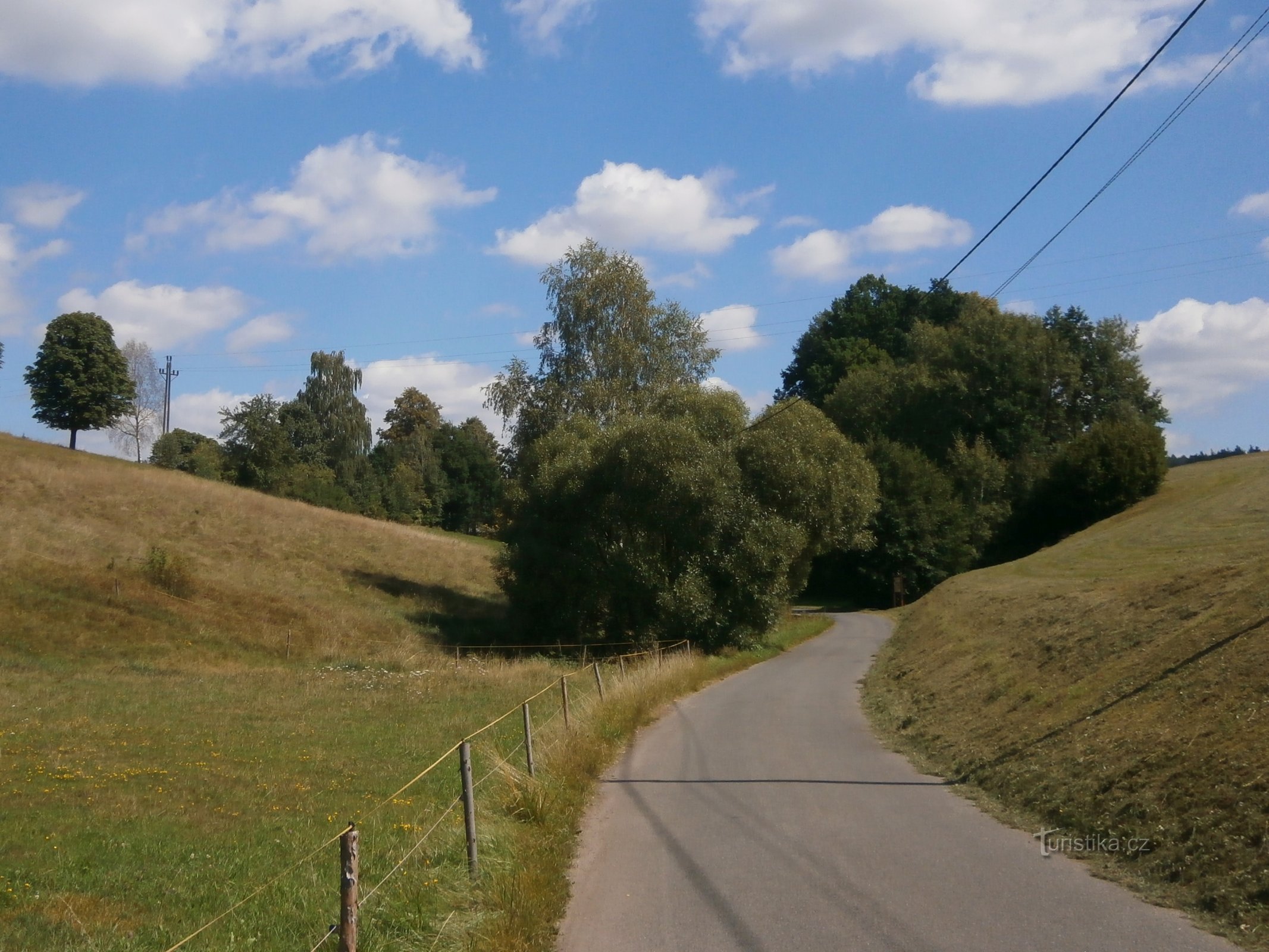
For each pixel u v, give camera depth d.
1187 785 8.06
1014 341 64.00
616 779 12.02
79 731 15.80
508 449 45.00
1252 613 11.45
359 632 34.09
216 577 36.19
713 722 17.02
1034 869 7.68
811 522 34.34
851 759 13.30
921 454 61.47
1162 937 6.07
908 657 25.92
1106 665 13.11
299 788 11.80
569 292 44.50
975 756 12.09
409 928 6.34
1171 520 39.56
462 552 53.16
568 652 32.75
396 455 96.62
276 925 6.61
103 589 30.58
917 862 7.99
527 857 8.05
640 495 32.41
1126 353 66.88
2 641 25.61
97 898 7.47
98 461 52.47
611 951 6.25
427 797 11.27
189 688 22.28
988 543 62.41
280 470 71.00
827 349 76.06
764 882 7.60
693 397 35.56
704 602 31.41
